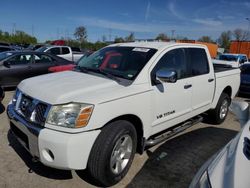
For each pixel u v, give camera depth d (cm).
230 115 676
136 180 344
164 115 396
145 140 367
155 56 387
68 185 325
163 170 374
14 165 365
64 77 371
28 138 303
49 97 299
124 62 393
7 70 871
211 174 192
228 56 2172
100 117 293
